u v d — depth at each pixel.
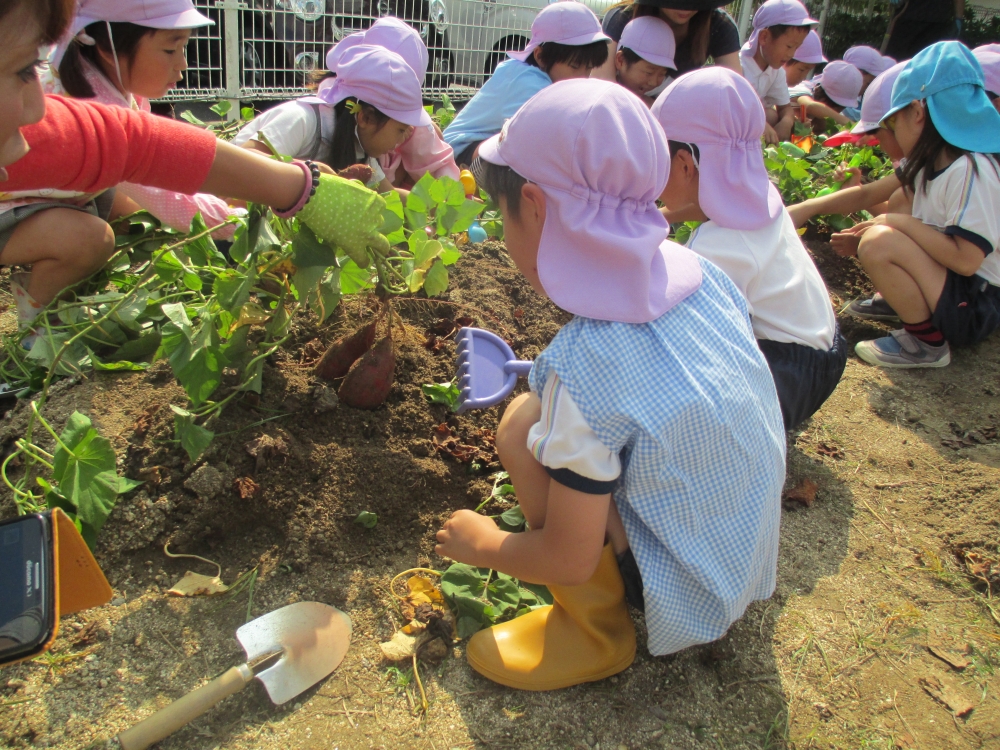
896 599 1.87
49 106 1.48
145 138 1.55
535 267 1.47
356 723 1.49
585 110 1.27
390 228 1.85
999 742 1.53
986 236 2.63
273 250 1.89
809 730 1.54
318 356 2.19
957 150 2.66
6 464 1.79
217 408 1.90
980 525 2.09
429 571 1.83
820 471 2.30
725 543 1.42
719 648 1.69
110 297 2.14
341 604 1.74
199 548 1.81
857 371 2.87
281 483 1.88
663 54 3.93
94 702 1.49
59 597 1.30
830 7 12.17
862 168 4.55
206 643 1.62
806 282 2.09
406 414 2.09
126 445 1.89
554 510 1.36
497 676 1.56
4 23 1.04
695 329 1.38
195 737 1.43
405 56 3.21
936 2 8.70
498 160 1.41
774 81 5.26
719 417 1.33
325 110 2.90
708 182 1.97
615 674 1.62
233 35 5.90
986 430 2.53
